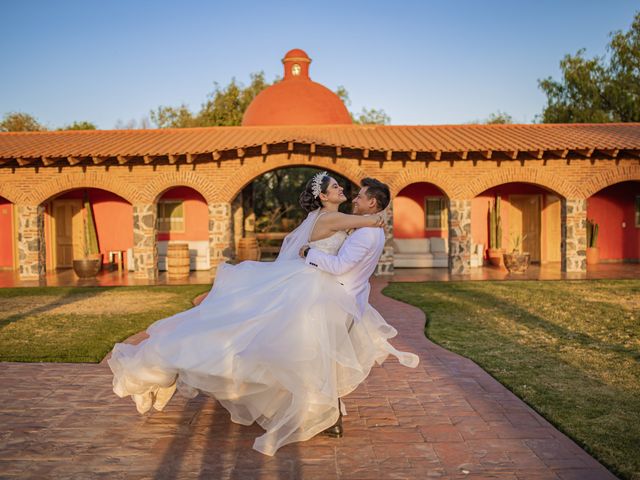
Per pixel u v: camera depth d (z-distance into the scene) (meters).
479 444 3.80
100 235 18.08
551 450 3.69
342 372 3.79
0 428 4.12
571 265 15.35
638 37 26.69
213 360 3.54
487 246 18.55
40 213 15.20
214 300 3.88
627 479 3.24
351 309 3.74
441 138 15.66
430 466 3.46
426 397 4.85
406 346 6.81
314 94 20.36
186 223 18.12
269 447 3.57
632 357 6.19
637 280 13.35
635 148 13.98
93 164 14.95
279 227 24.00
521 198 18.70
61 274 16.23
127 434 3.99
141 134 16.92
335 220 3.84
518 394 4.91
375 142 15.03
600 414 4.36
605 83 27.06
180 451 3.69
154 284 13.59
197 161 15.03
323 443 3.83
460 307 9.66
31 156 13.99
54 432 4.04
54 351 6.57
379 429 4.10
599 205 18.52
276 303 3.70
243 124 21.00
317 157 15.00
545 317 8.63
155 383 3.69
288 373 3.55
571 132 16.41
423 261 17.19
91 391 5.04
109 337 7.34
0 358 6.24
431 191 18.50
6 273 16.91
